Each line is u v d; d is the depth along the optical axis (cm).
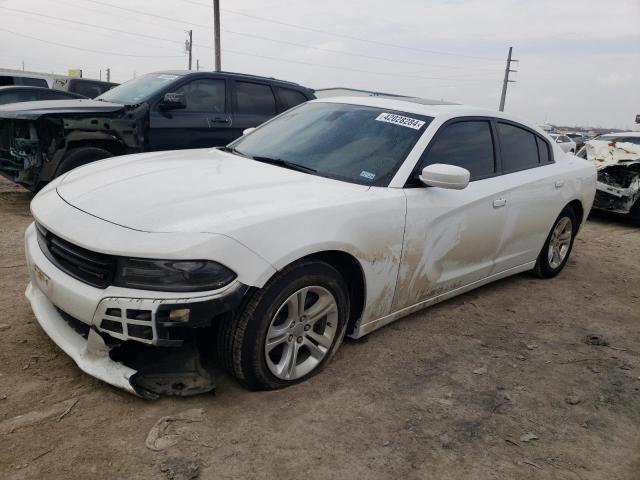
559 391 313
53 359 290
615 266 611
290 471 225
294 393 282
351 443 247
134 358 266
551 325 414
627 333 414
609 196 853
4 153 627
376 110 386
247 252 245
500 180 405
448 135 371
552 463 248
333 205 287
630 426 285
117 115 635
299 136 381
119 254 236
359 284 311
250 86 766
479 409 286
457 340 368
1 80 1372
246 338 258
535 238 463
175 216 253
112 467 216
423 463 238
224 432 244
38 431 233
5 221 566
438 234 348
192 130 699
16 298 363
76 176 329
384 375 311
